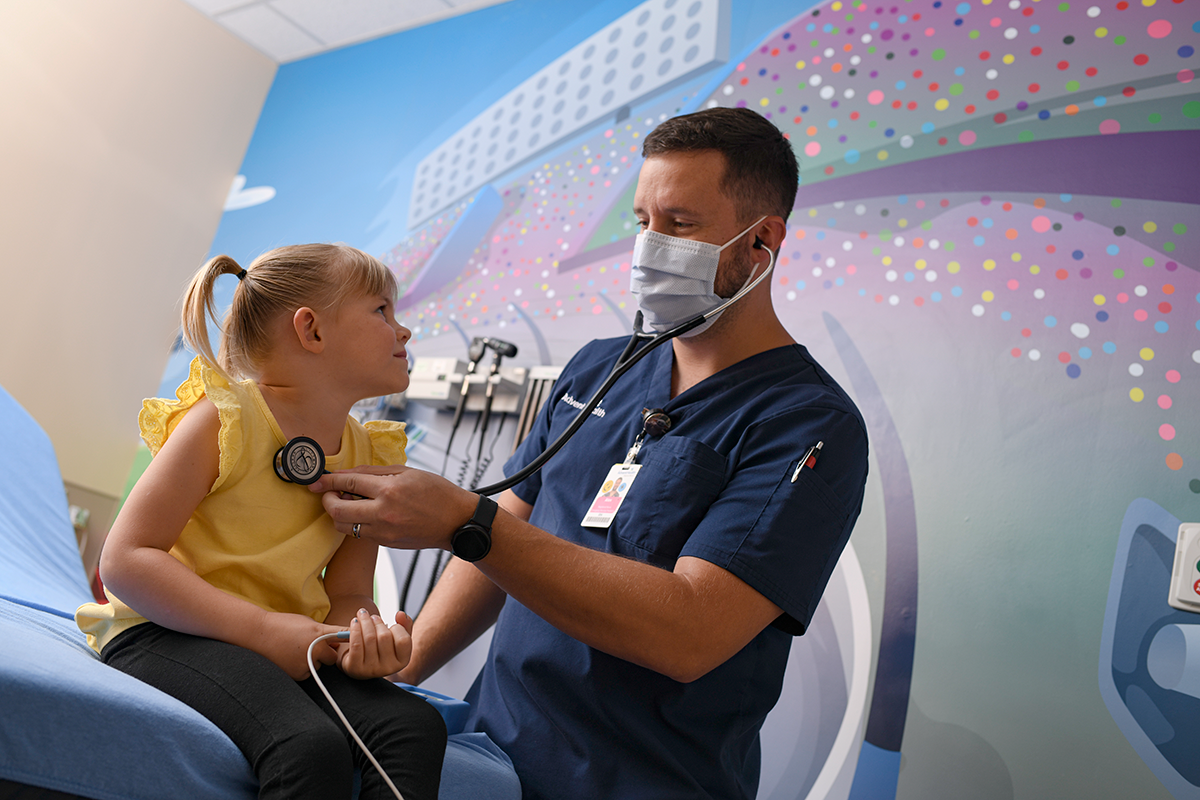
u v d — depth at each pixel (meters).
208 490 0.95
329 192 3.71
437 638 1.31
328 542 1.04
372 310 1.11
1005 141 2.17
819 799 1.88
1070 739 1.69
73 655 0.81
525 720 1.11
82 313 3.41
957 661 1.85
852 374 2.20
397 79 3.73
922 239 2.21
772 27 2.68
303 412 1.07
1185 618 1.65
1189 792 1.56
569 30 3.25
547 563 0.97
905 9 2.45
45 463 1.81
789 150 1.36
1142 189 1.95
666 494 1.15
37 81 3.29
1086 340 1.92
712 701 1.09
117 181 3.54
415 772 0.81
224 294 3.75
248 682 0.82
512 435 2.68
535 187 3.08
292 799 0.73
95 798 0.69
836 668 1.97
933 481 2.01
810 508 1.07
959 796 1.75
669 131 1.32
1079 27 2.15
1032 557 1.84
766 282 1.34
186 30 3.80
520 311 2.92
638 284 1.30
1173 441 1.77
